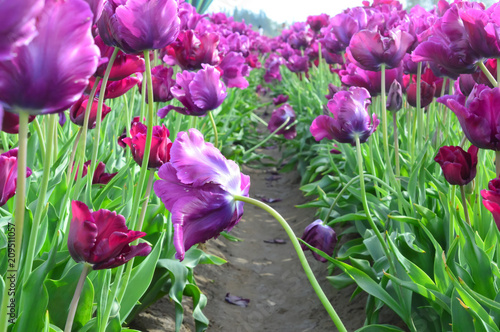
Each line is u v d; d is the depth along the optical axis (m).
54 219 1.96
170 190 1.25
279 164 6.61
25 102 0.88
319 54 6.84
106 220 1.17
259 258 4.01
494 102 1.57
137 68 1.72
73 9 0.85
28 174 1.49
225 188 1.26
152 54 3.30
